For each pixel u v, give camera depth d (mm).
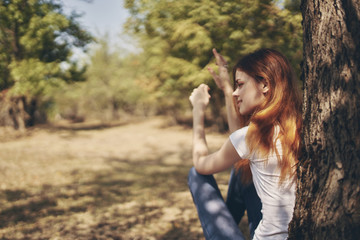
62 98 26531
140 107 28984
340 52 1028
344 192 1001
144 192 5340
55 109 23062
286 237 1130
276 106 1125
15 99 18562
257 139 1109
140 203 4641
